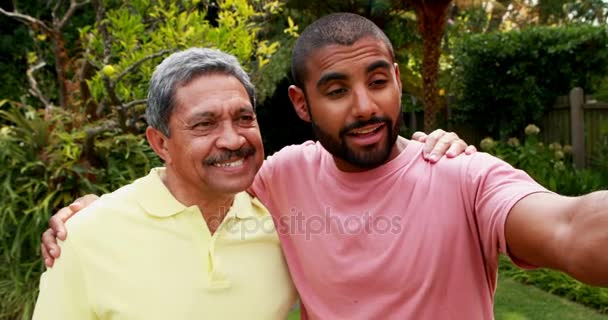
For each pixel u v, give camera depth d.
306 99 1.63
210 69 1.56
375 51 1.52
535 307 4.54
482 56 8.84
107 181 3.19
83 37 3.75
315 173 1.78
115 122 3.32
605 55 7.95
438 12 7.71
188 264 1.61
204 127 1.54
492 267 1.49
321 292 1.70
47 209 2.98
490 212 1.35
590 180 6.74
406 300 1.54
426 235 1.51
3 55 7.09
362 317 1.59
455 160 1.55
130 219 1.63
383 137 1.55
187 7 3.81
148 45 3.52
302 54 1.59
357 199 1.65
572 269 1.10
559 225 1.14
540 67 8.44
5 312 3.28
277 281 1.76
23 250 3.23
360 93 1.51
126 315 1.55
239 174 1.57
